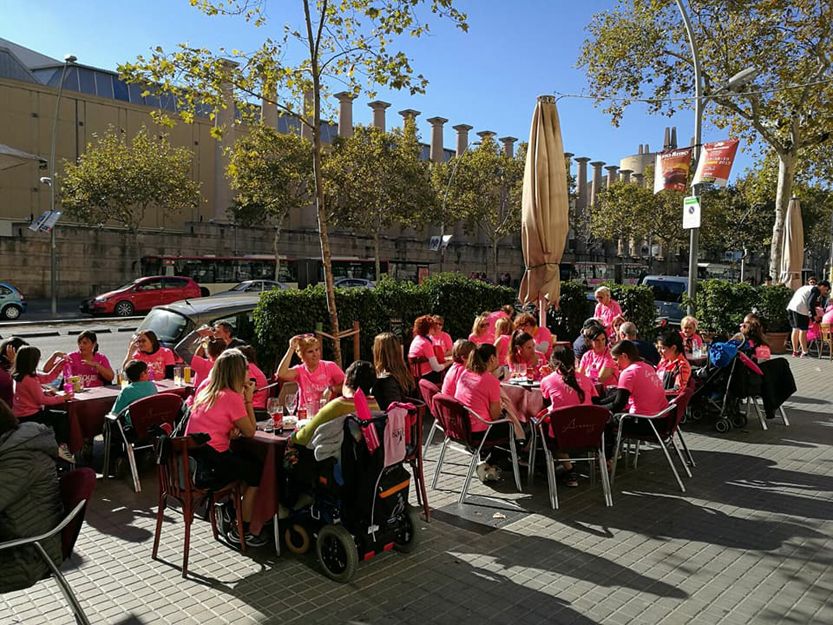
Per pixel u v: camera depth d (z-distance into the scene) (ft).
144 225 148.15
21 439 11.50
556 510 19.51
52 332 67.56
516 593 14.34
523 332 25.50
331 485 15.33
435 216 125.70
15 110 134.82
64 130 140.97
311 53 26.76
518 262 205.87
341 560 14.88
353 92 30.42
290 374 21.89
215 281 118.32
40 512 11.59
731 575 15.28
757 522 18.58
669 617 13.38
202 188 159.33
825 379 43.01
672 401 21.54
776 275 68.80
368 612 13.48
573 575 15.21
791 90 60.59
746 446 26.89
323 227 27.78
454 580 14.93
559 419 19.29
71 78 145.48
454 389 21.84
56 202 135.85
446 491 21.24
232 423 16.15
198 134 158.92
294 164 106.42
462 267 188.34
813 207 170.60
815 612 13.65
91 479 12.21
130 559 16.02
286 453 15.85
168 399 21.27
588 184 279.69
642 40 66.74
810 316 53.83
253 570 15.44
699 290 57.82
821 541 17.26
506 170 132.46
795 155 66.74
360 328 33.30
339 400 15.61
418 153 121.08
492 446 21.34
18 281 114.73
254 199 112.47
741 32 62.18
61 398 21.88
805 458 25.09
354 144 110.11
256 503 15.97
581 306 45.47
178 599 14.01
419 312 36.29
